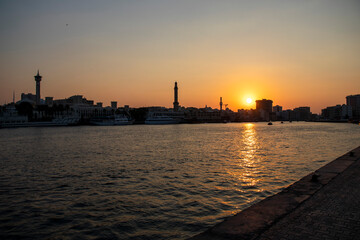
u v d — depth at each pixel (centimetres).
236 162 3831
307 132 12656
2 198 2231
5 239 1495
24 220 1755
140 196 2202
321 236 817
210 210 1830
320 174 1681
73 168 3569
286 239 798
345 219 955
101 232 1544
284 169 3228
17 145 7088
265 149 5519
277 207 1080
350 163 2067
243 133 12462
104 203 2050
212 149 5653
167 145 6675
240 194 2181
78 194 2311
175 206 1928
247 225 902
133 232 1523
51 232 1573
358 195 1240
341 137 8956
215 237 809
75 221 1717
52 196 2270
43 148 6259
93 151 5538
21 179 2930
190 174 3005
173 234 1477
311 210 1047
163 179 2786
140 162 3972
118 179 2841
